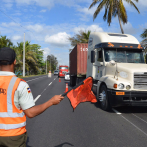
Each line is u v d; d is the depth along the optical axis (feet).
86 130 16.21
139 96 20.85
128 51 26.27
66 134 15.21
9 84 6.05
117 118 20.27
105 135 15.02
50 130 16.19
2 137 5.89
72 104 8.74
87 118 20.21
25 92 6.20
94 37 29.66
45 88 51.72
